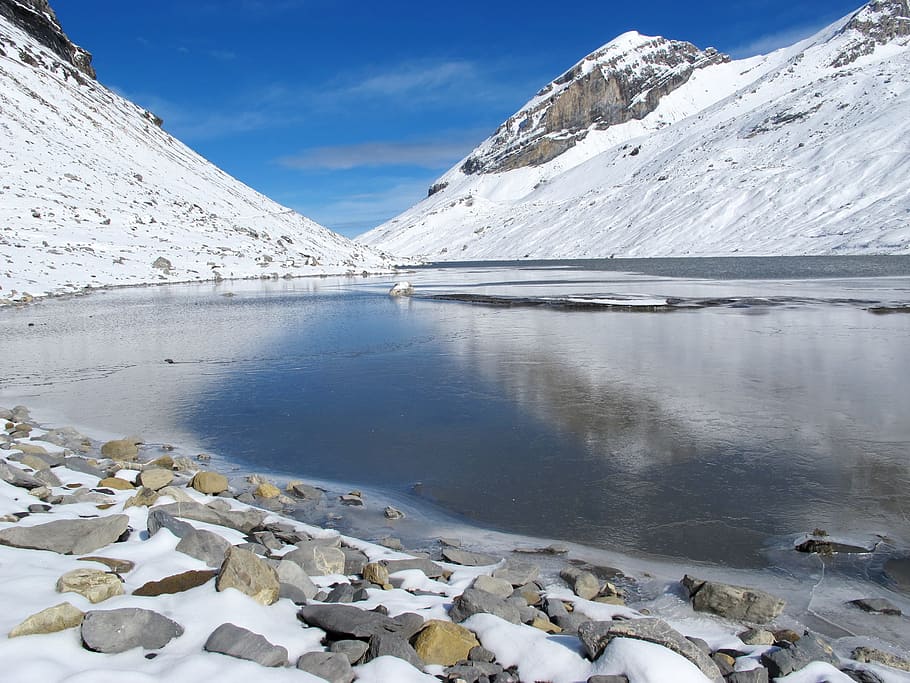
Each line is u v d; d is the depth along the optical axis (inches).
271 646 157.9
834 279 2027.6
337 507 320.8
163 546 220.4
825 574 248.1
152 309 1366.9
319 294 1801.2
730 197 5452.8
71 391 591.5
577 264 4365.2
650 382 597.6
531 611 204.1
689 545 275.1
